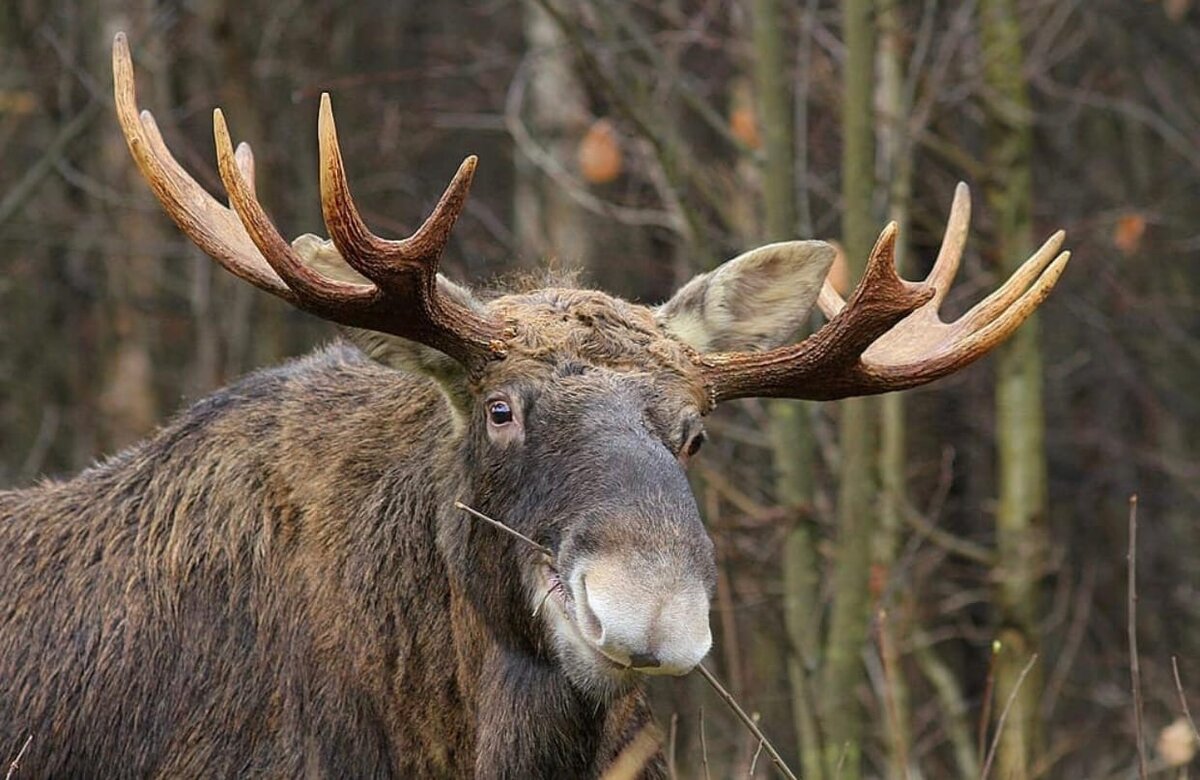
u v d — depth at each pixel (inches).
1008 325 341.7
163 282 861.8
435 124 738.2
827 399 341.4
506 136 954.7
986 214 690.8
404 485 342.0
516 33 947.3
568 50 732.7
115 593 351.9
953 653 830.5
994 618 703.1
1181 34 906.7
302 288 314.8
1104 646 851.4
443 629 338.3
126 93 324.2
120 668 346.3
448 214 312.5
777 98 549.0
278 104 788.6
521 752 327.3
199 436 360.5
